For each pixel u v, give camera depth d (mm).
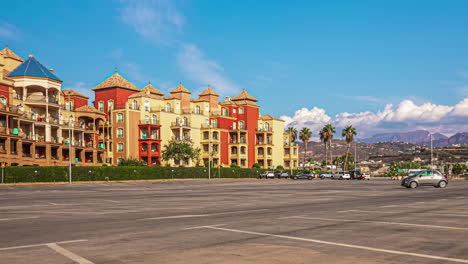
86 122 78062
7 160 55062
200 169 76938
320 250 9227
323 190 36812
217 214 16578
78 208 19391
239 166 93688
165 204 21609
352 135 118750
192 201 23766
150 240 10500
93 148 74125
